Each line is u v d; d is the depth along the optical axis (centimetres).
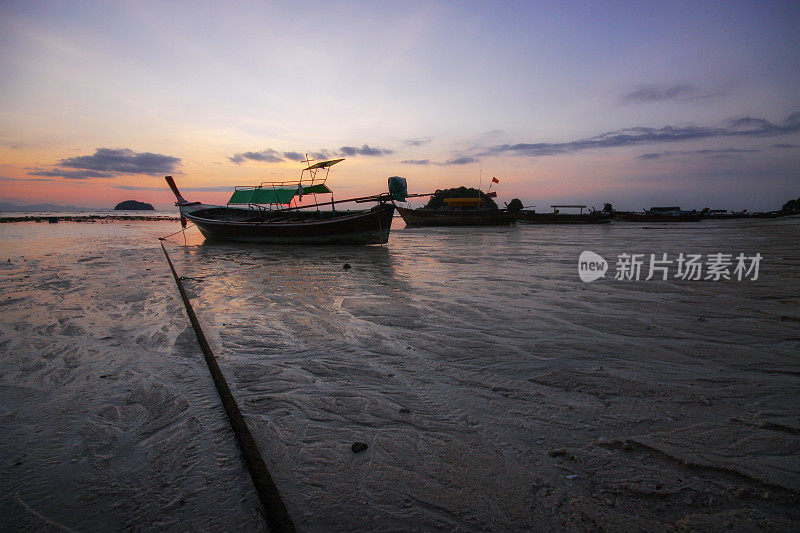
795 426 291
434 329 548
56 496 236
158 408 339
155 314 639
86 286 875
